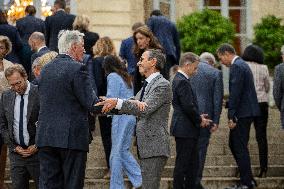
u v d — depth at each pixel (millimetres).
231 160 21625
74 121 14617
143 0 31797
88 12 31312
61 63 14742
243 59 21500
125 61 21688
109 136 20359
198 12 30609
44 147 14656
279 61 31234
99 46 21047
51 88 14656
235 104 19922
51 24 23234
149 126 15898
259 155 20938
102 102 14711
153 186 15977
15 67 16984
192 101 18266
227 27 30344
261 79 21219
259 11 33344
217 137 22578
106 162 20516
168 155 16062
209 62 21016
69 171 14625
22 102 17031
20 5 30781
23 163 17094
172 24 22094
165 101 15859
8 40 19125
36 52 21141
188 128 18344
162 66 15984
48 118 14648
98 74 20875
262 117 20984
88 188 19922
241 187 19953
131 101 15000
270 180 20719
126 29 31422
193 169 18750
